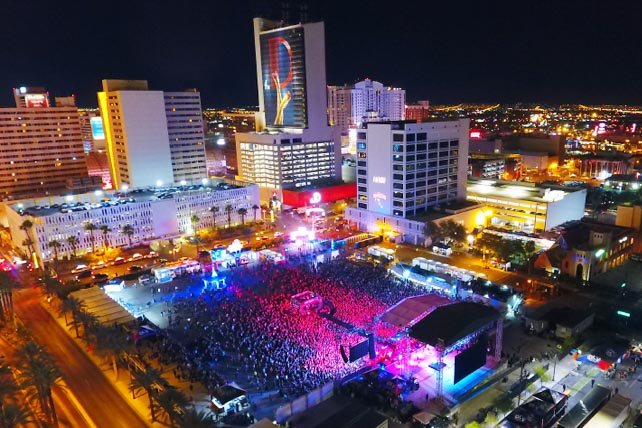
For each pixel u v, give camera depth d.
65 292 137.50
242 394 90.44
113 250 187.50
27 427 85.88
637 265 158.75
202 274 163.75
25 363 91.44
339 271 159.62
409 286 145.00
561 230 171.25
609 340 109.69
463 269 151.12
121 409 92.19
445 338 93.12
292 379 99.12
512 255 159.50
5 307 134.38
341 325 108.81
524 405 85.44
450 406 90.62
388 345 107.06
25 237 183.88
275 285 149.50
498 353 105.06
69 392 98.00
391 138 194.62
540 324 115.25
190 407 88.94
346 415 83.12
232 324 123.25
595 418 82.19
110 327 109.50
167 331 121.38
